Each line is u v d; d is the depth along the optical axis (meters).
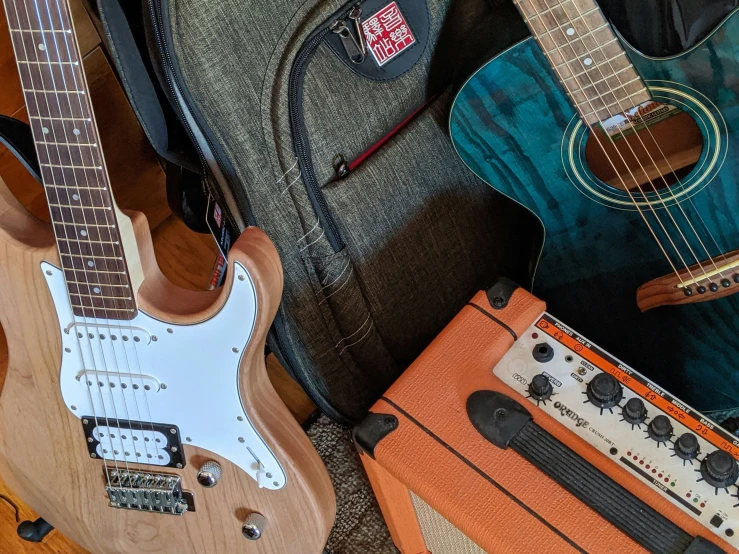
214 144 0.64
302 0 0.63
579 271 0.77
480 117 0.69
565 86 0.66
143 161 0.93
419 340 0.88
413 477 0.62
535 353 0.66
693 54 0.64
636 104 0.66
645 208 0.71
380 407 0.65
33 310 0.62
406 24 0.70
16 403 0.67
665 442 0.62
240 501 0.69
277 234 0.71
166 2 0.56
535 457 0.61
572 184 0.72
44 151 0.54
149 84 0.61
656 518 0.58
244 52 0.62
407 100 0.75
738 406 0.78
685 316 0.74
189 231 1.04
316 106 0.68
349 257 0.76
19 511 0.86
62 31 0.49
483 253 0.88
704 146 0.68
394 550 0.82
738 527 0.58
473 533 0.60
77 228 0.57
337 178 0.73
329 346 0.79
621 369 0.65
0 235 0.59
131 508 0.70
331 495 0.70
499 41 0.67
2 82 0.75
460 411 0.64
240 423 0.64
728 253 0.71
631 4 0.64
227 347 0.60
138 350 0.62
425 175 0.78
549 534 0.59
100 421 0.66
